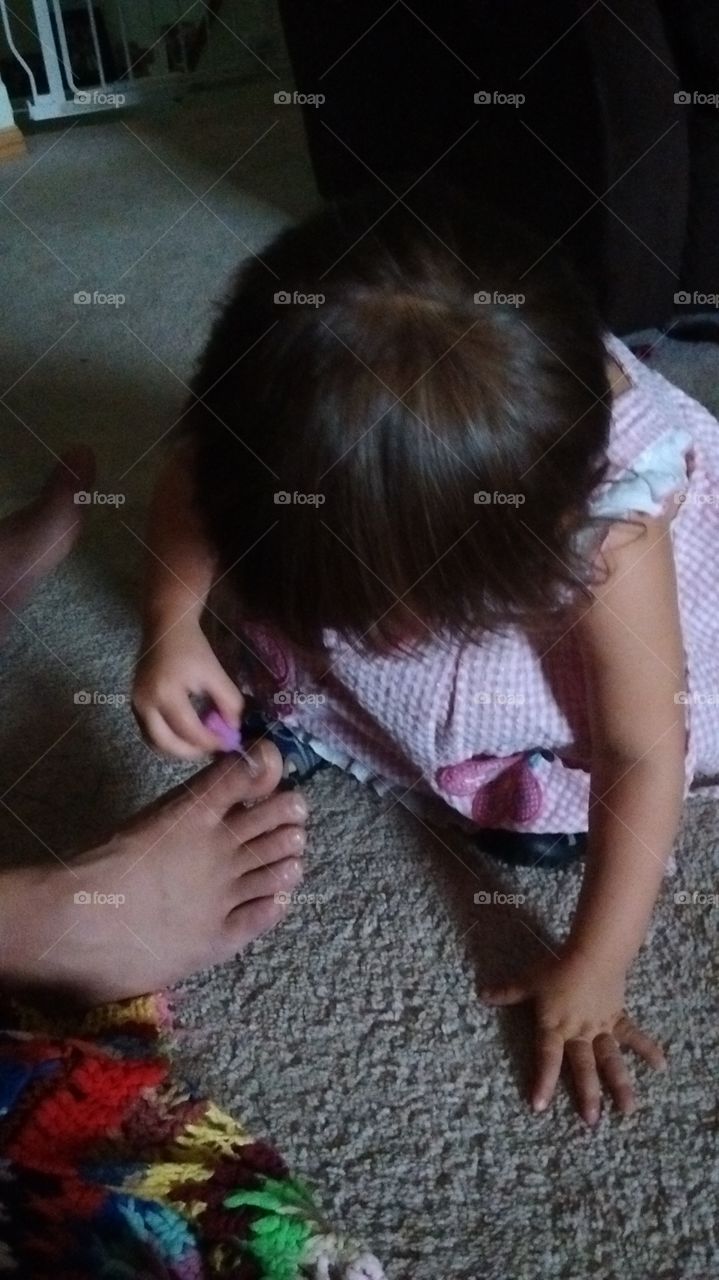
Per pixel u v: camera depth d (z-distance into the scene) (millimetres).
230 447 529
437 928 693
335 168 1616
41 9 2160
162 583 724
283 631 570
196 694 721
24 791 795
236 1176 547
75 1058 575
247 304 539
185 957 652
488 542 504
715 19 1061
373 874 728
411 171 1451
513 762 725
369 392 488
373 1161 586
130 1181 528
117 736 828
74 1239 483
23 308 1426
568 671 664
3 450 1159
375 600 519
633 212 1158
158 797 744
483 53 1217
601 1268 540
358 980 668
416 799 773
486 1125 598
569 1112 598
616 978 628
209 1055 637
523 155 1238
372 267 510
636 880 619
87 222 1681
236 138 1976
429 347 491
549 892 710
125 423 1179
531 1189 571
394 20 1331
